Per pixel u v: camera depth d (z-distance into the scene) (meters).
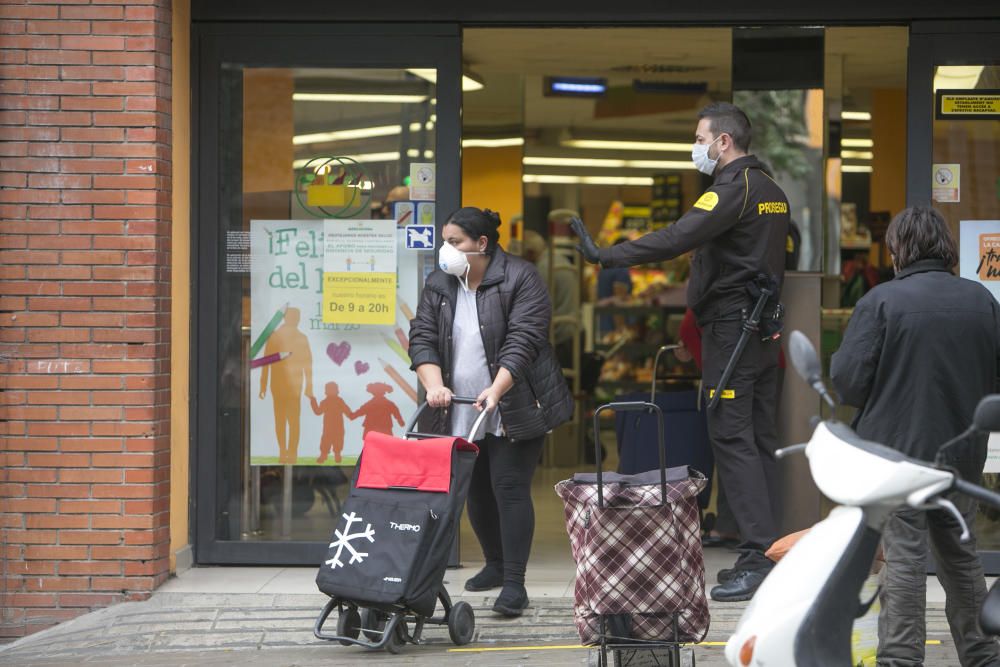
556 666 5.91
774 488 7.28
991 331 5.14
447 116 7.58
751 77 7.98
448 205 7.60
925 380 5.07
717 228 6.75
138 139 7.00
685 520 5.07
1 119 7.01
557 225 15.73
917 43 7.41
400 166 7.62
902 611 5.11
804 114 7.95
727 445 6.95
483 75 12.46
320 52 7.60
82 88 7.00
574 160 15.78
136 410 6.98
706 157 6.99
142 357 6.98
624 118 14.67
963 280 5.21
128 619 6.74
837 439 3.81
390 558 5.73
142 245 6.98
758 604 3.71
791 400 7.91
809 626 3.63
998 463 7.27
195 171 7.62
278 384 7.69
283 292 7.68
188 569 7.57
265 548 7.65
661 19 7.52
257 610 6.78
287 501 7.70
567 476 12.21
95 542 7.00
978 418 3.73
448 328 6.63
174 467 7.41
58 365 6.99
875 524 3.77
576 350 13.29
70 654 6.45
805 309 7.94
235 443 7.71
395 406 7.65
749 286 6.85
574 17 7.52
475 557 8.02
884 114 12.61
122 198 6.99
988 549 7.32
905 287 5.16
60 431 7.00
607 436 15.04
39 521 7.02
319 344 7.68
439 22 7.55
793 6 7.46
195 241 7.64
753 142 8.01
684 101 14.02
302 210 7.67
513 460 6.61
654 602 5.00
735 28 7.93
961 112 7.40
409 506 5.82
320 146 7.65
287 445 7.70
